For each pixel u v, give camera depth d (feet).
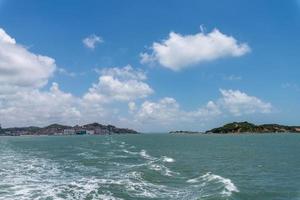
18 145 444.96
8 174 141.79
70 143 500.74
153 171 149.69
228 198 96.63
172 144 455.22
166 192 105.70
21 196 96.43
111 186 111.65
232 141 556.51
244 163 199.11
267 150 323.78
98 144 455.22
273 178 139.85
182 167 173.17
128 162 192.54
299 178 140.36
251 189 113.80
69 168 163.43
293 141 536.42
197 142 525.75
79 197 95.76
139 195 100.73
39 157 232.53
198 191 107.14
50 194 98.78
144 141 577.43
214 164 191.83
